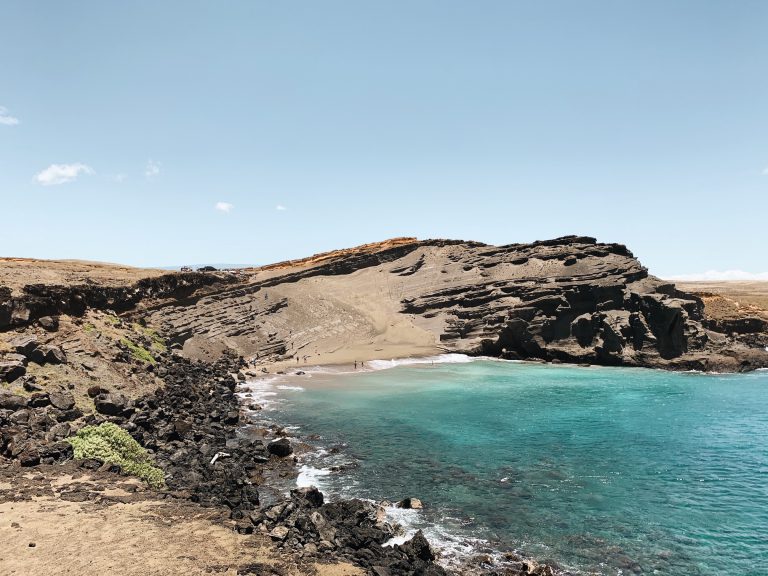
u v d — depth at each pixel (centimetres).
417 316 9494
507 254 10638
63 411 2997
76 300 5128
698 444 3625
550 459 3291
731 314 9369
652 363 7069
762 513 2520
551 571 1953
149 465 2502
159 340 6312
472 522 2381
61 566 1379
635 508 2564
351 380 6159
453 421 4219
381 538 2077
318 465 3134
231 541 1650
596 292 7950
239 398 5025
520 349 7975
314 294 9931
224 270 10988
